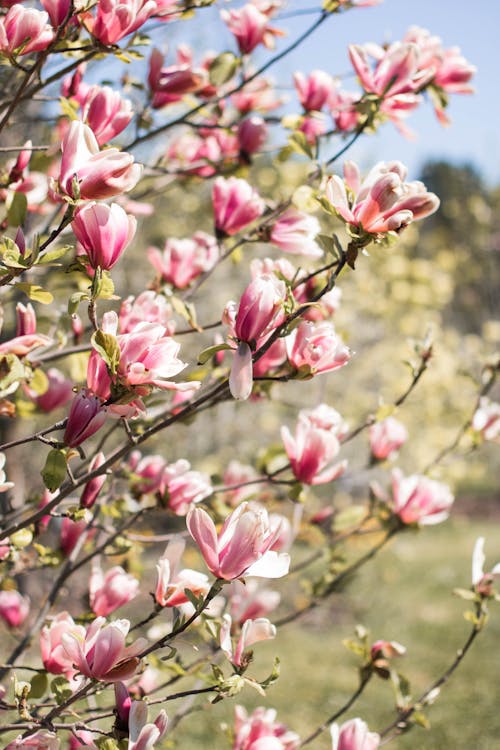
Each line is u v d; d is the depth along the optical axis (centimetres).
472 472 774
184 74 197
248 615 197
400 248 822
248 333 157
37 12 164
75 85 192
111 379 154
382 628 788
